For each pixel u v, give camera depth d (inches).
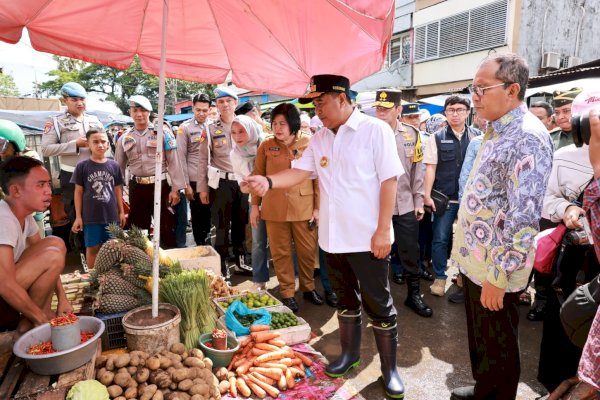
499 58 72.9
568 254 91.7
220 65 147.4
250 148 161.5
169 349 100.0
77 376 83.5
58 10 110.0
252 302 138.5
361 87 713.0
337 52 113.3
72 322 85.5
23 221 101.5
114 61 132.4
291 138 137.7
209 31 129.5
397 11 663.8
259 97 800.3
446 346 129.1
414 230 150.1
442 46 594.2
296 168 105.9
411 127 150.8
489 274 74.9
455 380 111.4
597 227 63.2
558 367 94.1
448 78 592.4
